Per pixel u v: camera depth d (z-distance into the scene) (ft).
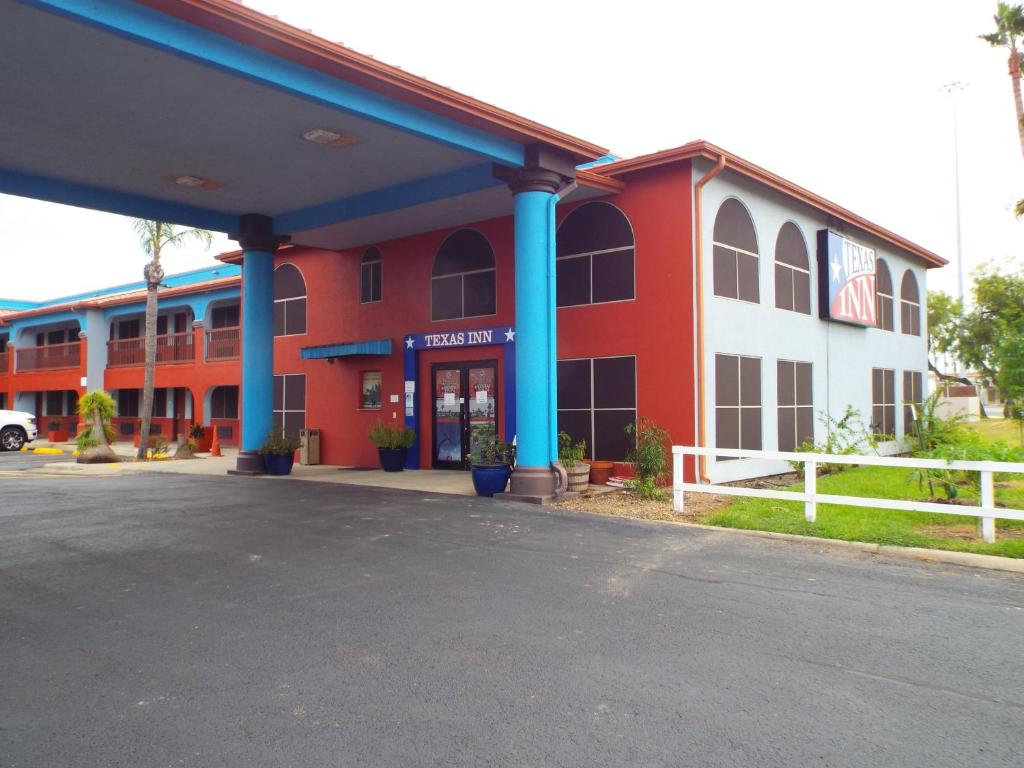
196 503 39.40
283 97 33.30
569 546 27.76
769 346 50.44
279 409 68.44
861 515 32.83
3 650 17.13
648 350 44.37
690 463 42.68
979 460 29.84
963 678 15.21
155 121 36.17
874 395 66.74
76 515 35.73
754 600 20.62
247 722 13.29
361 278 61.67
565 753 12.09
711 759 11.89
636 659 16.22
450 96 34.09
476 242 53.67
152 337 75.97
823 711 13.66
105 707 13.98
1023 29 82.38
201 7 26.20
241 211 54.70
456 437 54.49
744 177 46.88
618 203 45.91
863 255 63.52
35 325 118.93
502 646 17.08
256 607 20.25
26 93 32.91
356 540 29.07
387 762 11.81
